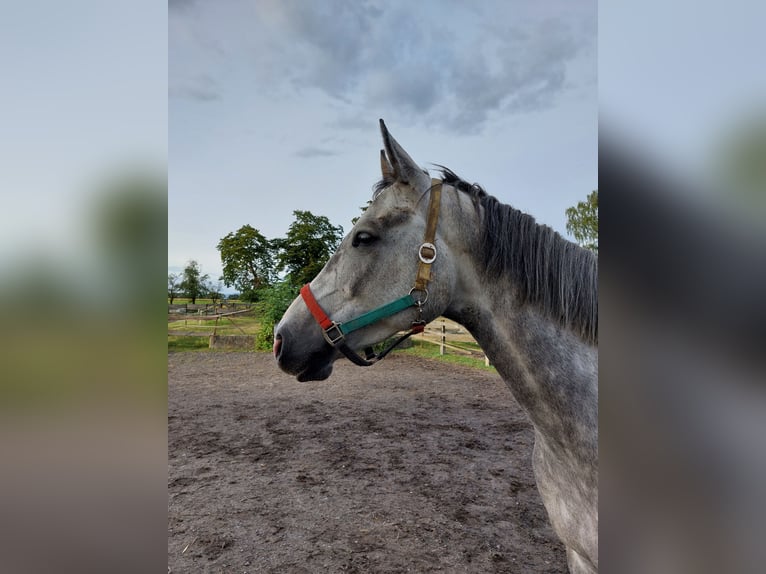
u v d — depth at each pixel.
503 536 3.09
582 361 1.35
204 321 19.64
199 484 4.02
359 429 5.78
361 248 1.52
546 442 1.46
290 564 2.76
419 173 1.56
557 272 1.40
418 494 3.79
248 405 7.16
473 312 1.51
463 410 6.79
